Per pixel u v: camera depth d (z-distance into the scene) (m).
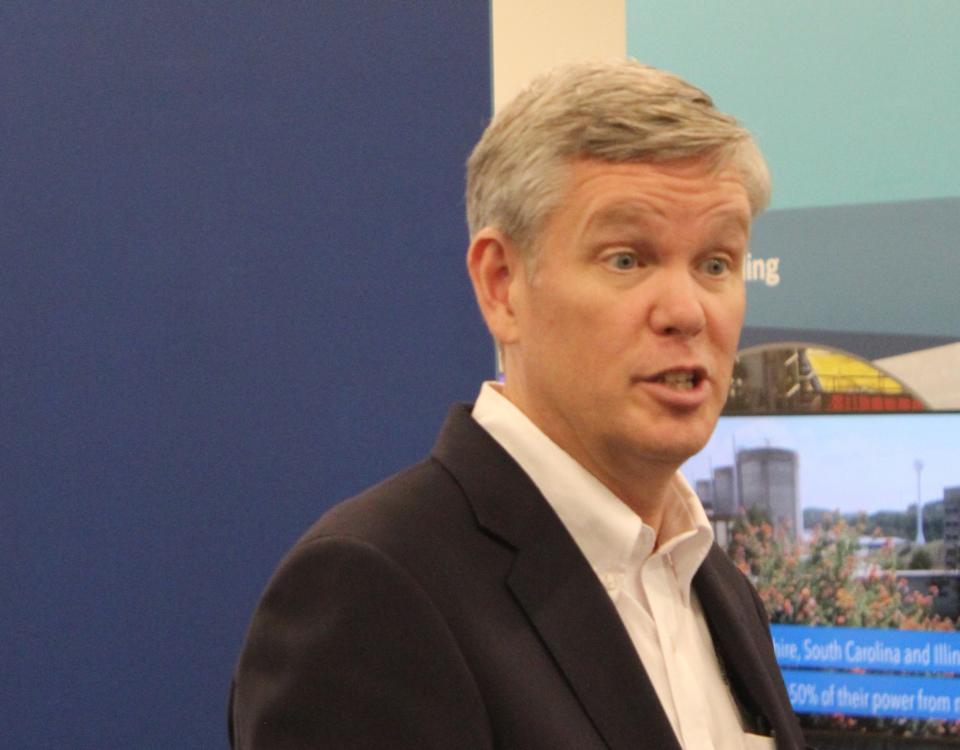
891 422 3.39
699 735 1.64
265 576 3.10
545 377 1.63
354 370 3.14
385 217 3.14
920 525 3.36
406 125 3.14
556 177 1.57
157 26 3.09
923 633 3.36
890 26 3.40
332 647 1.47
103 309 3.08
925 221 3.37
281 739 1.47
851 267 3.43
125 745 3.07
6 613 3.06
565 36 3.63
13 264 3.07
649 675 1.65
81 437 3.07
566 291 1.58
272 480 3.12
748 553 3.52
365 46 3.13
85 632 3.07
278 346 3.12
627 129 1.53
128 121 3.08
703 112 1.56
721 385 1.62
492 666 1.49
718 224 1.57
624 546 1.65
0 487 3.07
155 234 3.09
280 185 3.12
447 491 1.65
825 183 3.47
